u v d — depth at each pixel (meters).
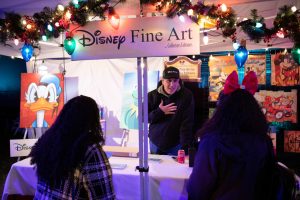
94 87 3.92
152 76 3.54
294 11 2.20
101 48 1.99
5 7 2.65
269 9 2.56
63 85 3.60
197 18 1.89
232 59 3.60
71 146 1.29
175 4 1.85
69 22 2.10
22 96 3.60
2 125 6.52
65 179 1.26
